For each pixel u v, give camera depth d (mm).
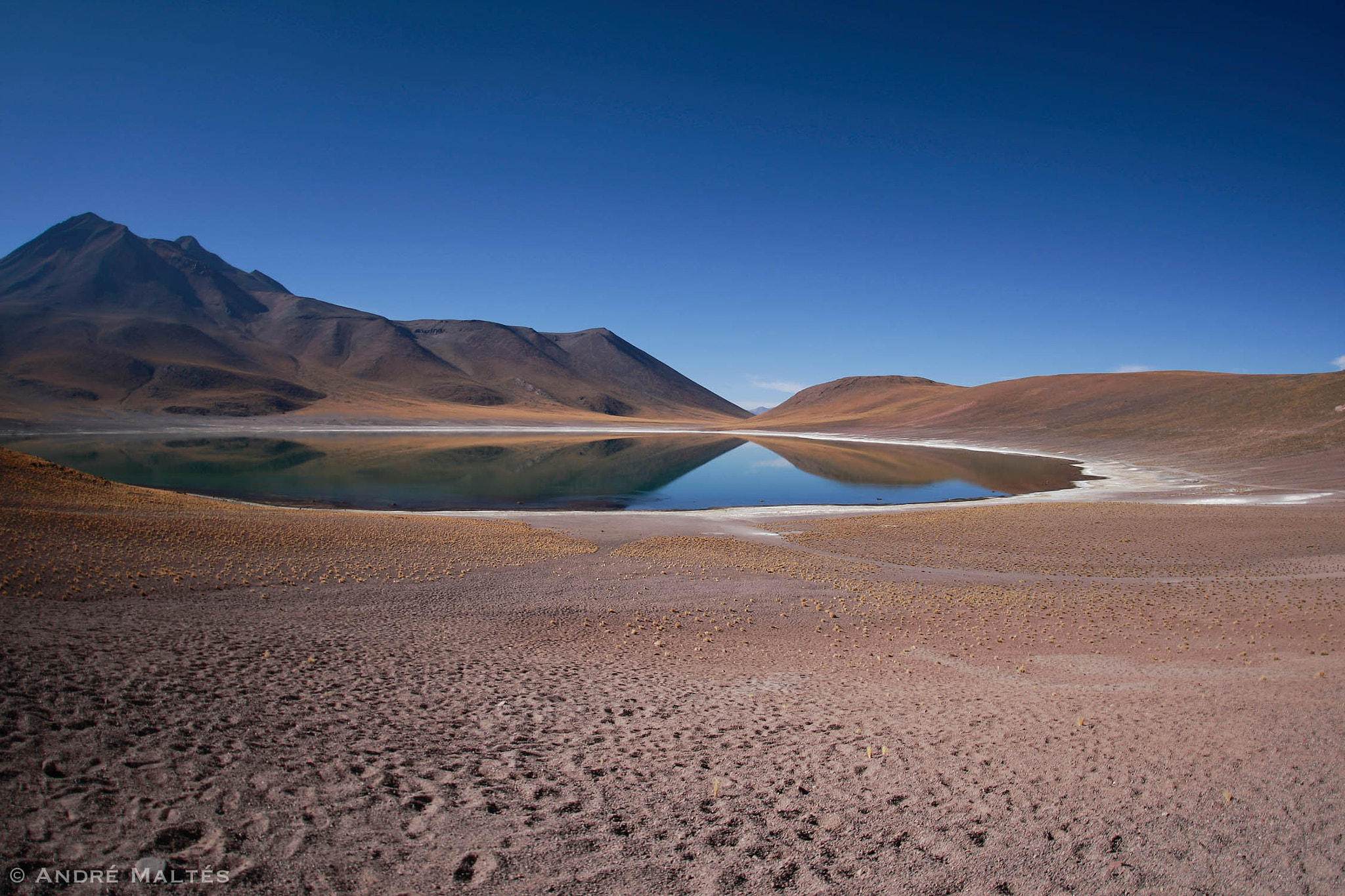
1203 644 15180
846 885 5324
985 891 5211
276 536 25844
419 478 67812
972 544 32156
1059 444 105812
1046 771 7273
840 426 172750
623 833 6113
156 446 99312
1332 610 17781
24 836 5160
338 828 5898
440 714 9328
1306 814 6102
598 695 10914
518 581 22312
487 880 5297
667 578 23766
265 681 9945
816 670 13414
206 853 5305
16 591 14891
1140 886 5219
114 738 7035
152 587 17234
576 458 97062
